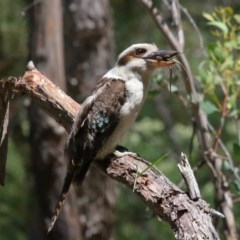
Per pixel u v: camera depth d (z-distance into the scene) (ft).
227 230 34.65
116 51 62.18
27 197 57.21
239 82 34.91
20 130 57.72
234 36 34.60
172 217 24.57
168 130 63.21
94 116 30.27
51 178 46.21
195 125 36.17
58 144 45.75
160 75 35.22
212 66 35.06
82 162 30.17
